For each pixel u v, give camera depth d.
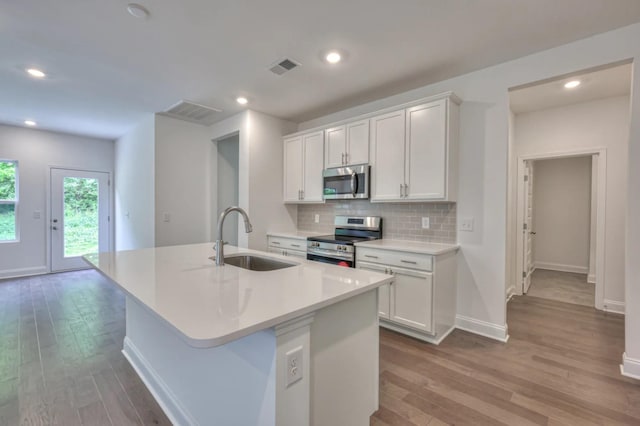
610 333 2.86
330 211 4.09
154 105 3.78
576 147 3.74
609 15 1.99
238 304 1.13
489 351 2.49
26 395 1.91
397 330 2.87
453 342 2.64
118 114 4.14
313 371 1.26
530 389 1.98
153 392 1.93
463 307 2.90
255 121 3.98
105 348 2.51
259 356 1.10
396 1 1.87
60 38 2.28
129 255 2.22
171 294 1.26
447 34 2.22
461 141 2.89
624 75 2.97
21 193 4.97
